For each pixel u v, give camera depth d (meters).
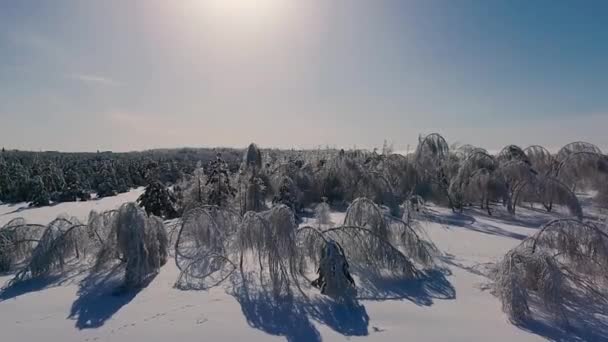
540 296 7.55
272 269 8.95
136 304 8.45
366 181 21.08
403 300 8.49
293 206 19.41
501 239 14.14
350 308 8.11
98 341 6.85
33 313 8.10
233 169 37.66
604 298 7.71
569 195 18.58
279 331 7.14
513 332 6.89
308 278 9.76
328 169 23.80
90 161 78.62
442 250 12.46
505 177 20.47
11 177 51.31
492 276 9.23
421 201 18.88
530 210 20.67
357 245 10.18
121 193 55.25
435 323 7.30
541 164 24.31
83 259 11.53
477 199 21.30
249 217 9.74
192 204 21.98
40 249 10.52
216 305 8.33
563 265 8.31
